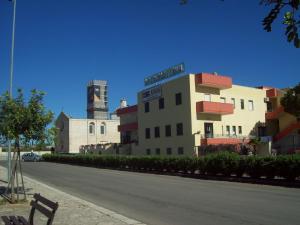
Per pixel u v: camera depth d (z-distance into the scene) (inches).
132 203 558.3
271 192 687.1
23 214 453.7
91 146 2778.1
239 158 964.6
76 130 3110.2
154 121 2007.9
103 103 3786.9
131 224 390.0
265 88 2230.6
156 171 1305.4
